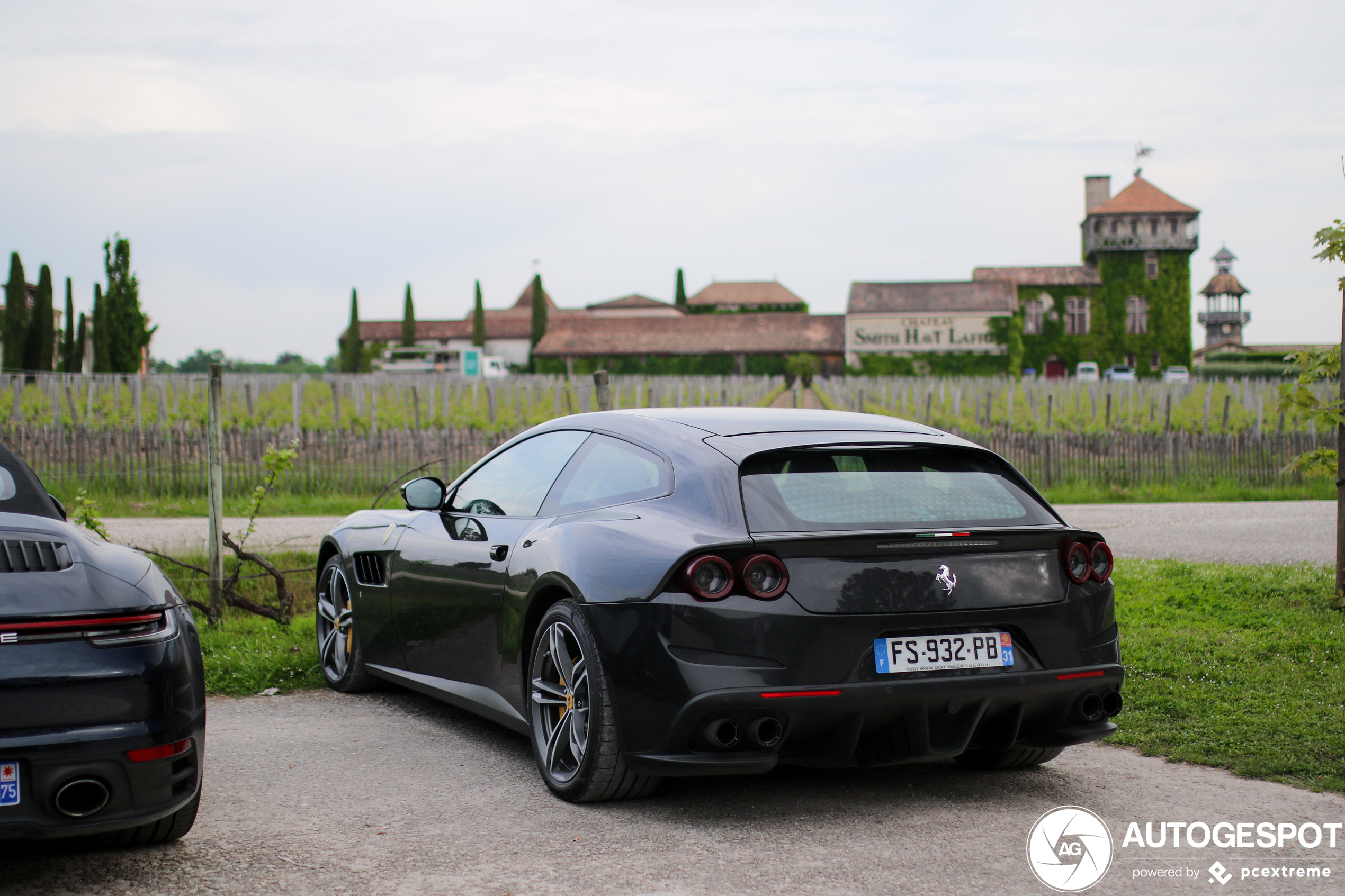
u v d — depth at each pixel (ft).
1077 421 69.82
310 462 52.60
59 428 50.65
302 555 28.66
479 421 69.21
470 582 13.76
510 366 315.37
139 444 51.70
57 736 8.25
